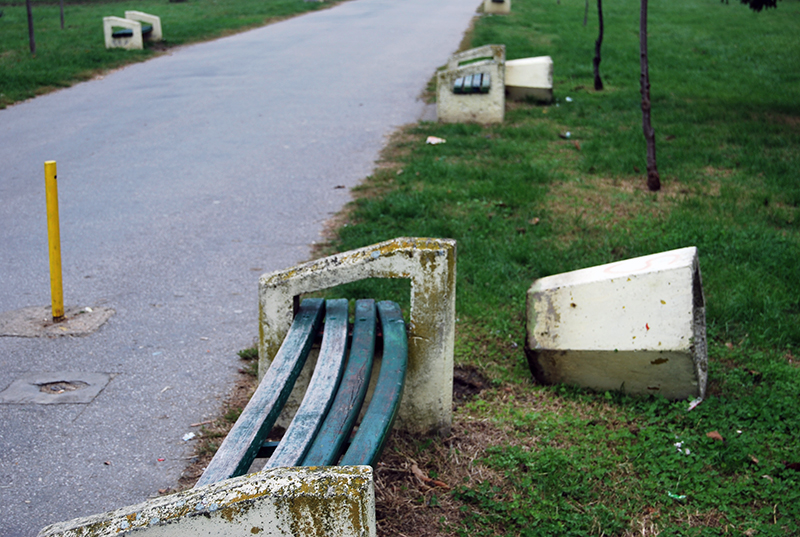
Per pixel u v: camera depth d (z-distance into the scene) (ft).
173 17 82.69
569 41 66.80
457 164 28.43
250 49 62.34
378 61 56.59
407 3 103.50
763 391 12.98
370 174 27.94
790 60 59.47
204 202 24.71
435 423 11.51
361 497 6.18
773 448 11.33
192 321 16.06
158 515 6.23
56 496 10.27
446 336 11.08
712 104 41.60
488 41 63.72
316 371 9.83
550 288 13.35
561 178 26.86
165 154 31.09
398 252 10.79
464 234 20.84
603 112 39.29
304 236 21.43
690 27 81.25
